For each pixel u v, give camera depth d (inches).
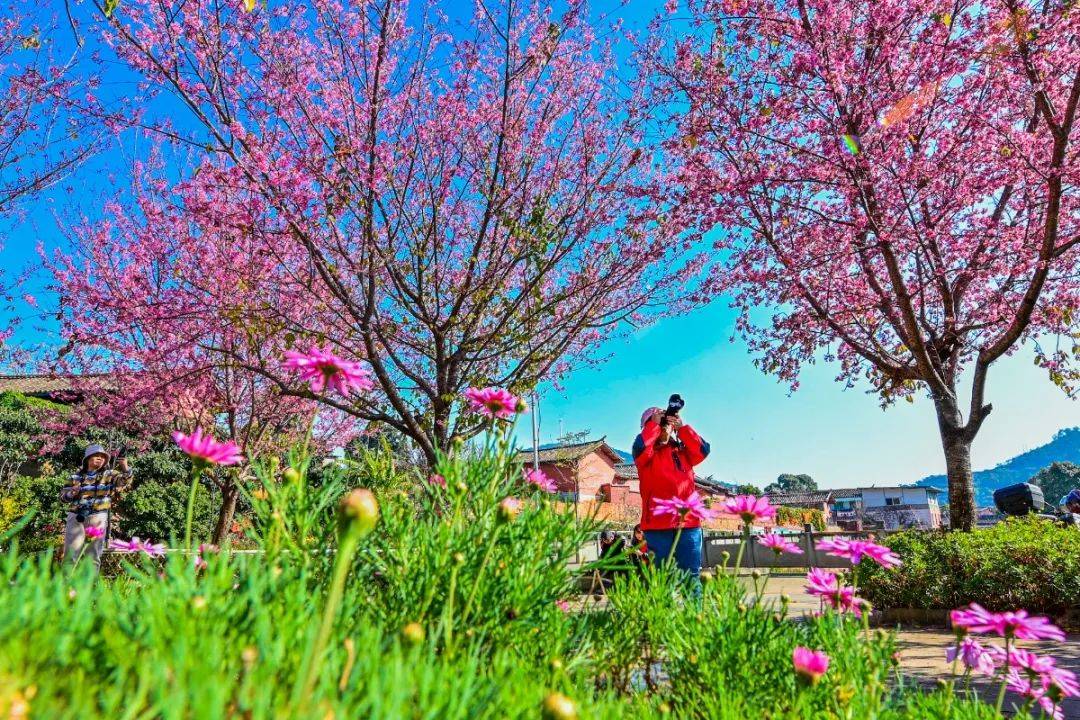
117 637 33.9
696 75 330.3
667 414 176.2
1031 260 355.6
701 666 67.9
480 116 319.0
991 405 354.0
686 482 164.9
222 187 291.0
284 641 36.8
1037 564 250.1
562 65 324.8
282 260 308.0
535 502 79.2
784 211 351.6
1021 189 376.8
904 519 2079.2
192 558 43.0
